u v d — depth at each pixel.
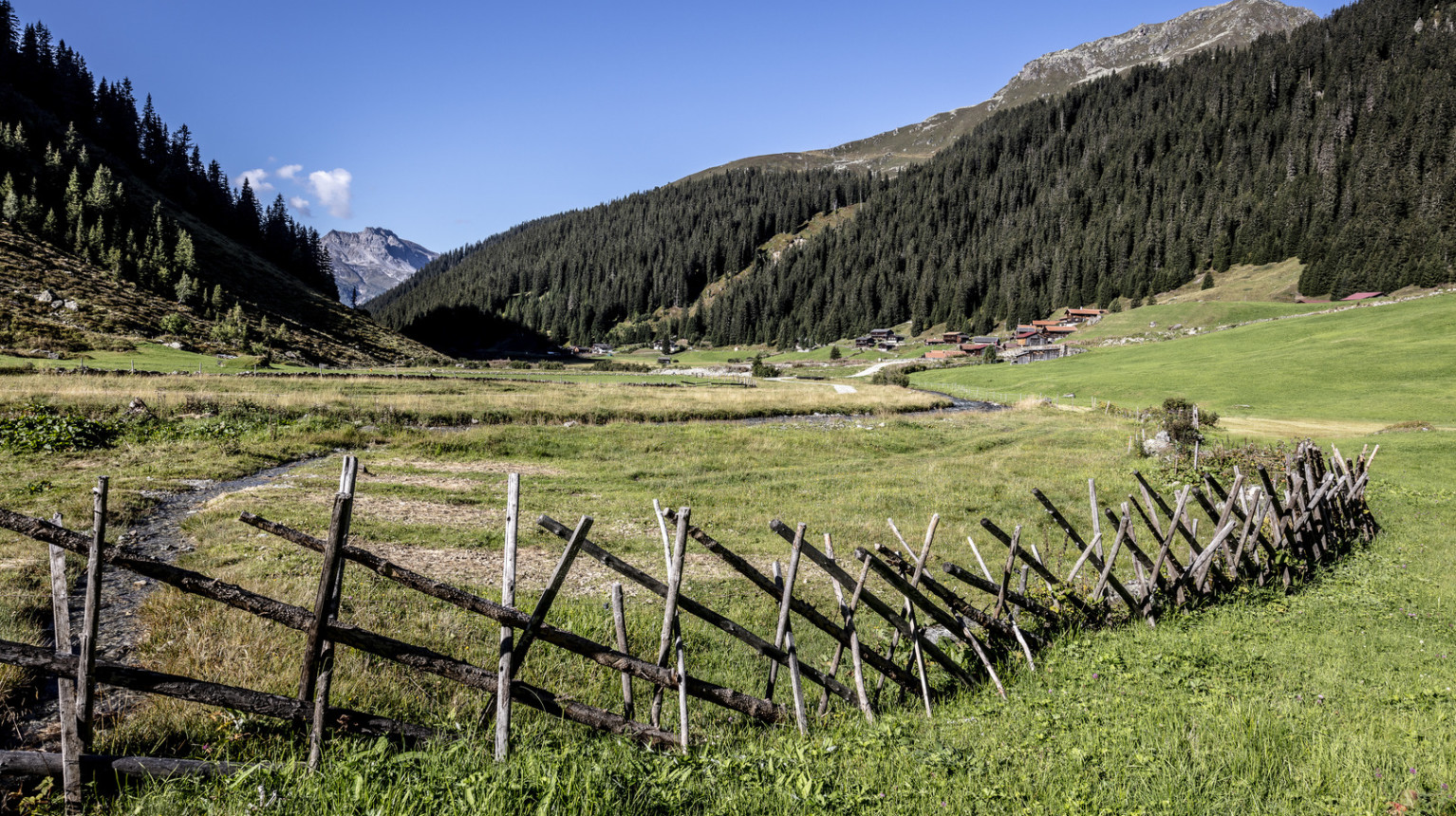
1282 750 5.26
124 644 6.53
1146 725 5.79
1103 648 8.16
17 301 72.25
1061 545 15.93
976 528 17.64
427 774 4.07
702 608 5.76
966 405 65.88
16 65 152.62
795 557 6.16
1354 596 10.93
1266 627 9.23
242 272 133.62
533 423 36.94
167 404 26.77
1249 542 11.51
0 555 9.16
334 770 4.02
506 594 5.03
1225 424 47.56
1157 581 9.88
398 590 9.02
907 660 7.37
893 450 34.72
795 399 55.16
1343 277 149.38
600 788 4.09
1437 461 27.67
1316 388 65.19
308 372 66.88
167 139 178.62
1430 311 88.12
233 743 4.63
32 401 24.00
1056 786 4.72
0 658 3.60
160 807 3.75
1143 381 79.94
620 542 14.41
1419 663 7.86
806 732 5.89
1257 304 149.75
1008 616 8.16
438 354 145.62
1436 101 188.75
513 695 4.88
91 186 116.88
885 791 4.64
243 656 6.19
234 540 11.09
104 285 89.81
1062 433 39.72
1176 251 191.12
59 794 3.89
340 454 24.25
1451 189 153.25
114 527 11.75
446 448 26.88
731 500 20.23
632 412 41.72
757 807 4.25
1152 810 4.38
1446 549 14.58
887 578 6.85
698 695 5.60
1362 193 175.50
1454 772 4.80
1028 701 6.69
